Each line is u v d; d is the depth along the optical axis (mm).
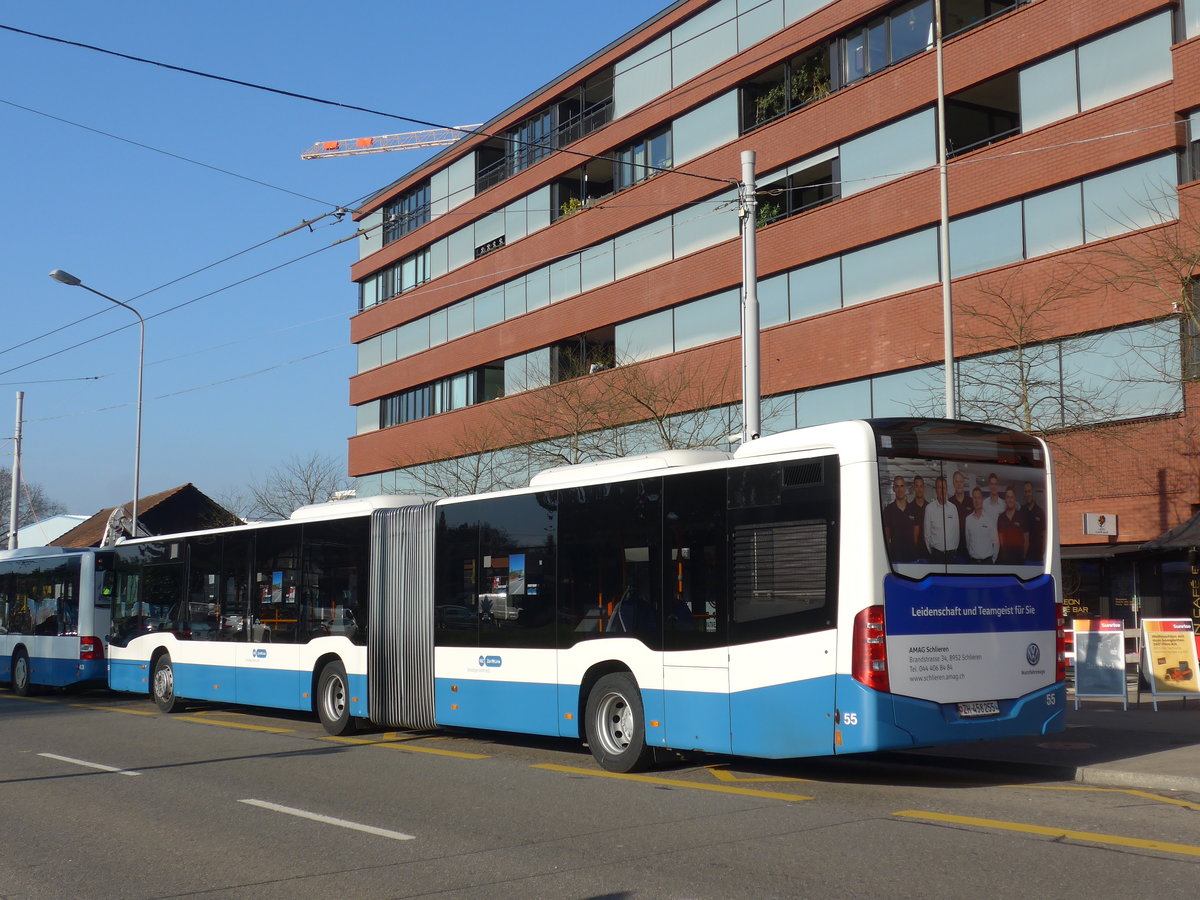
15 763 13320
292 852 8086
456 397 42844
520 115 40250
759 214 30156
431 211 45562
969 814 8930
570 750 13883
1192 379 19688
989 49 24703
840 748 9711
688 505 11305
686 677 11086
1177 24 21625
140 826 9258
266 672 17328
